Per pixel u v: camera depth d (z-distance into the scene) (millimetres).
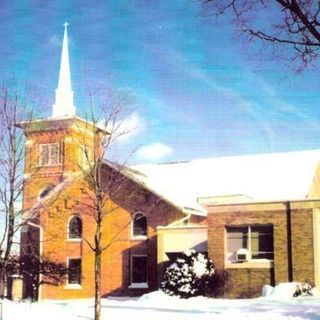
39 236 41250
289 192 39469
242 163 44781
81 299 38531
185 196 41750
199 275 31750
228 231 32969
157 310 22953
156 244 38156
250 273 31906
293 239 31344
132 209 39375
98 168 24484
